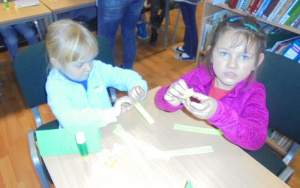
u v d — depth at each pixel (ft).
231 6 5.55
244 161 2.61
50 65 3.43
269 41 5.08
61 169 2.50
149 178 2.42
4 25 5.43
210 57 3.19
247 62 2.73
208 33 6.63
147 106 3.35
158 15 9.53
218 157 2.65
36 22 6.88
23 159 5.35
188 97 2.60
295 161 5.44
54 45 2.82
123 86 3.78
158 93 3.34
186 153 2.68
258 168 2.54
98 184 2.35
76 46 2.77
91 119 2.91
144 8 9.18
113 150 2.69
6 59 8.64
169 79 8.12
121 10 5.77
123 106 3.10
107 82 3.86
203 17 6.48
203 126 3.04
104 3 5.57
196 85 3.54
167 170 2.50
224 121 2.51
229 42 2.67
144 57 9.22
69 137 2.63
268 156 3.66
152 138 2.86
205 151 2.71
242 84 3.19
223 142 2.84
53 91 3.16
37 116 3.98
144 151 2.69
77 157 2.61
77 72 3.00
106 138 2.85
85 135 2.64
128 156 2.63
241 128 2.62
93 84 3.63
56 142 2.62
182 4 7.71
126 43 6.98
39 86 3.66
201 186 2.35
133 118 3.14
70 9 6.22
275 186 2.38
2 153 5.49
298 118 3.34
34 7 6.10
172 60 9.09
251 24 2.77
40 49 3.48
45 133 2.57
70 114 2.99
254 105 3.07
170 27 11.34
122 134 2.89
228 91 3.40
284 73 3.39
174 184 2.36
